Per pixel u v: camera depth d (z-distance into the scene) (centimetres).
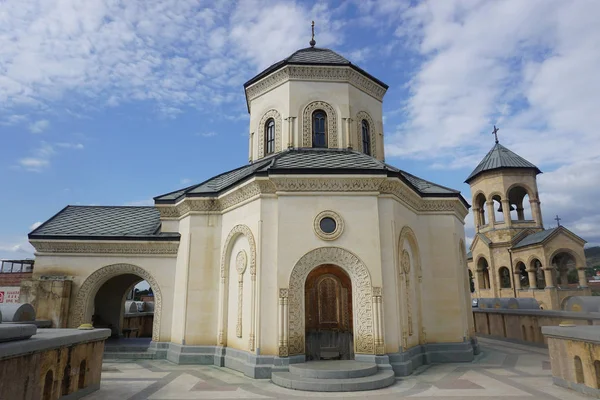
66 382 859
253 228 1296
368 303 1198
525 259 3269
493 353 1644
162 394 967
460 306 1504
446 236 1566
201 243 1499
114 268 1642
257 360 1155
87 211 1897
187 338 1423
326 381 1008
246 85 1789
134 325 2258
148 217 1858
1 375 630
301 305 1198
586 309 1502
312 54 1770
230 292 1413
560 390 991
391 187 1303
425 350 1411
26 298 1558
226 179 1620
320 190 1264
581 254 3098
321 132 1641
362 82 1736
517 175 3556
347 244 1230
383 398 928
